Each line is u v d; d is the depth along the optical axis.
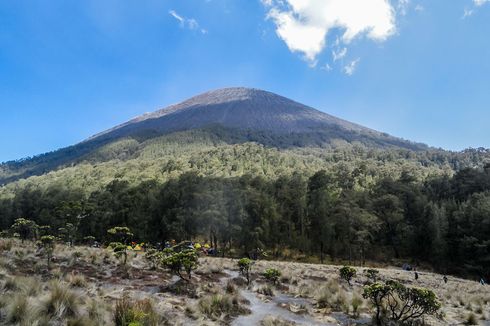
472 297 18.59
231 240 56.03
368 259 58.47
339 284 21.12
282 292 18.50
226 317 12.19
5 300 8.35
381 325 12.19
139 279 17.08
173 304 12.41
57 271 14.98
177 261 16.91
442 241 55.88
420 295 11.99
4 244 20.25
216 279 19.98
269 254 54.88
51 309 8.61
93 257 19.89
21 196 77.50
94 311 9.04
